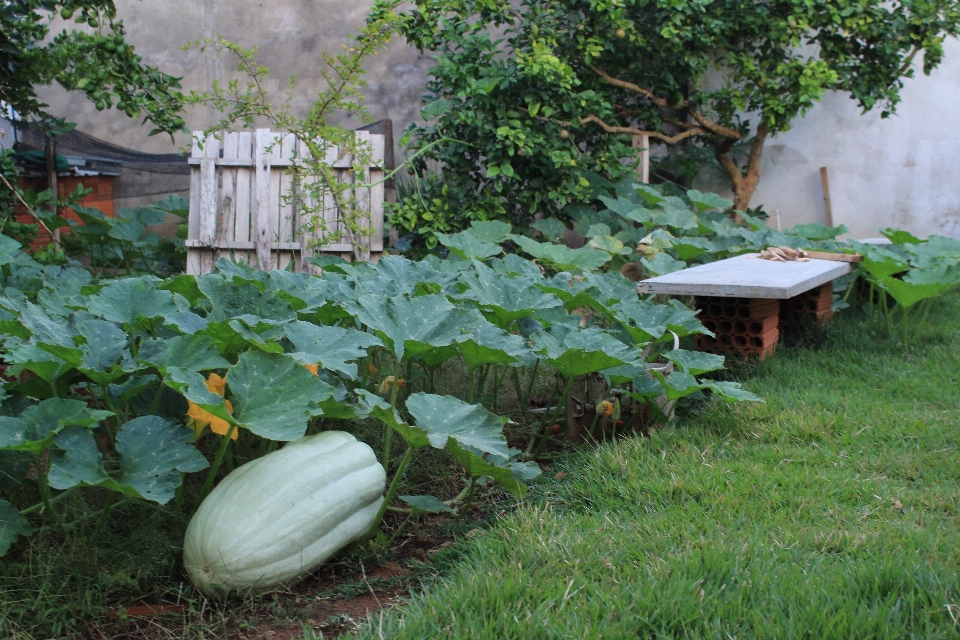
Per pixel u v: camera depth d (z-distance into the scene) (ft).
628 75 29.84
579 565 8.45
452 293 14.15
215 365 9.25
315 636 7.78
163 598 8.46
